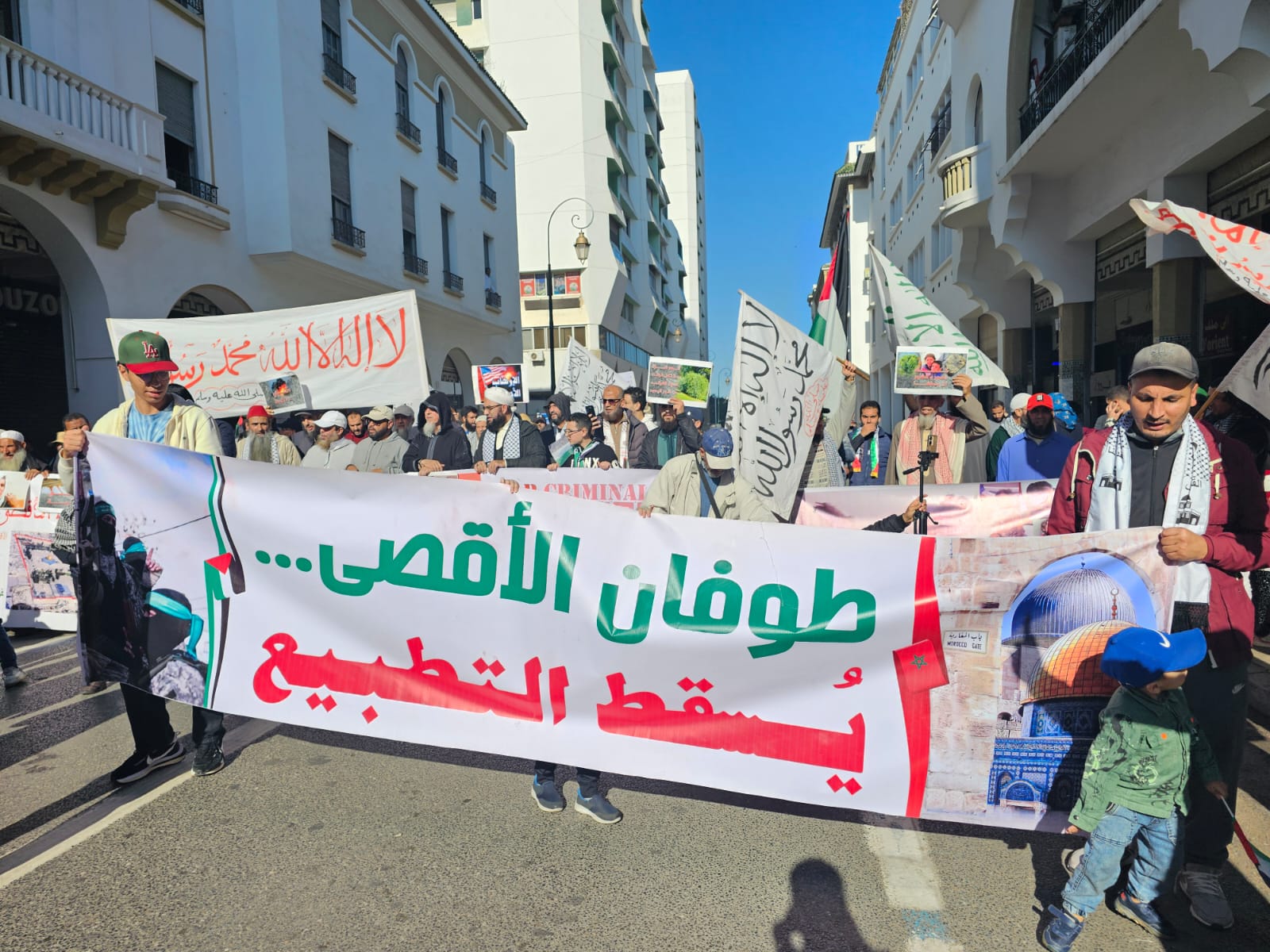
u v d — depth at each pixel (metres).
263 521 3.53
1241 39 6.07
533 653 3.28
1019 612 2.81
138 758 3.75
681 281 67.44
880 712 2.94
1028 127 11.16
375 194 16.75
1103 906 2.75
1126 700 2.46
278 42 13.13
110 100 9.77
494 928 2.59
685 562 3.16
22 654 6.15
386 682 3.42
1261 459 6.32
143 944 2.52
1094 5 9.48
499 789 3.64
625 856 3.04
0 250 10.02
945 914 2.67
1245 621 2.60
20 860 3.04
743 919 2.64
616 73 38.66
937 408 6.39
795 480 4.92
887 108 26.73
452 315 20.95
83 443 3.67
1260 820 3.22
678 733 3.13
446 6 35.44
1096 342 11.77
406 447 7.87
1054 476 5.46
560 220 34.03
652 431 8.05
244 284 13.24
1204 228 2.91
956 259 15.03
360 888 2.83
